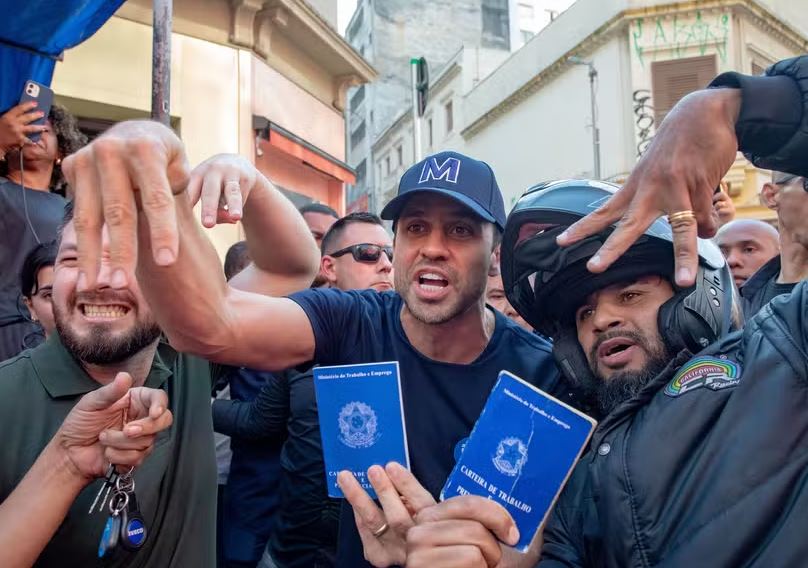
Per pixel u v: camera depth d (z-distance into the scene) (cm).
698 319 114
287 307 139
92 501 130
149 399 117
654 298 117
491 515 96
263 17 664
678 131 92
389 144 2755
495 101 2038
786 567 86
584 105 1666
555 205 123
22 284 185
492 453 109
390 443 129
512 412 109
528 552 114
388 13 2792
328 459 133
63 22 279
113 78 556
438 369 149
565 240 97
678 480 97
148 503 133
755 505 89
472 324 150
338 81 855
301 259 155
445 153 154
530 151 1897
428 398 147
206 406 154
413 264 148
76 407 115
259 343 129
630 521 98
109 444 112
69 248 138
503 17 2881
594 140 1534
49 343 141
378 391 130
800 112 95
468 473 109
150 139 80
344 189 886
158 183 78
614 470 102
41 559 127
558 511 117
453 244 148
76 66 539
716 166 92
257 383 262
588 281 119
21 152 245
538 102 1856
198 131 618
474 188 149
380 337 153
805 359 95
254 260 156
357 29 3128
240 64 649
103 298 135
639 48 1502
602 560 105
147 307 138
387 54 2791
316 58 800
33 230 235
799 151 96
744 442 93
